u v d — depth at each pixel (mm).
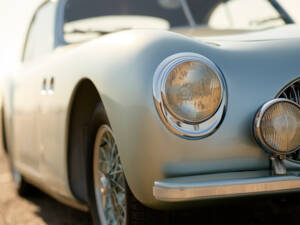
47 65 2670
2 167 5633
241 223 2490
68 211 3271
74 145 2311
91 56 1983
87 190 2266
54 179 2533
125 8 3062
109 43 1903
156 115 1615
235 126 1650
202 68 1632
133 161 1664
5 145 4398
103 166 2139
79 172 2359
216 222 2512
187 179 1572
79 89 2119
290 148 1640
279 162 1646
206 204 1678
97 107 2053
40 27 3352
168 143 1609
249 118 1663
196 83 1616
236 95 1669
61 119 2299
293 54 1761
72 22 2928
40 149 2703
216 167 1637
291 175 1615
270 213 2650
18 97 3301
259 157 1668
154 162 1619
